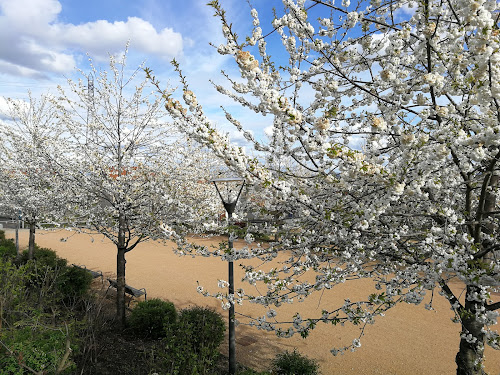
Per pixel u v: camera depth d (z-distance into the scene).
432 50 3.44
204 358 4.50
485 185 3.01
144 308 6.41
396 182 2.66
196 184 7.87
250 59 2.53
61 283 7.24
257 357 5.74
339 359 5.69
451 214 3.06
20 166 9.70
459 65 3.22
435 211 3.11
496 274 2.57
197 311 5.81
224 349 6.02
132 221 6.92
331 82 3.61
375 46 3.77
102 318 6.71
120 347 5.71
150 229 6.66
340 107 4.23
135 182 6.82
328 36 3.75
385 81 3.39
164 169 7.19
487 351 5.76
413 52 3.66
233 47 2.90
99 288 9.18
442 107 2.94
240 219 3.72
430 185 2.95
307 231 3.44
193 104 2.76
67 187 7.38
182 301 8.37
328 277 3.22
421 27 3.45
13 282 5.58
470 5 2.46
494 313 2.70
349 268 3.29
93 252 14.08
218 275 10.55
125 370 4.91
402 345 6.15
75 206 6.77
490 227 3.70
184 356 4.39
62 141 7.05
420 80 3.30
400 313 7.56
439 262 2.79
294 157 3.66
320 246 3.57
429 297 8.44
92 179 6.74
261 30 3.41
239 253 3.38
